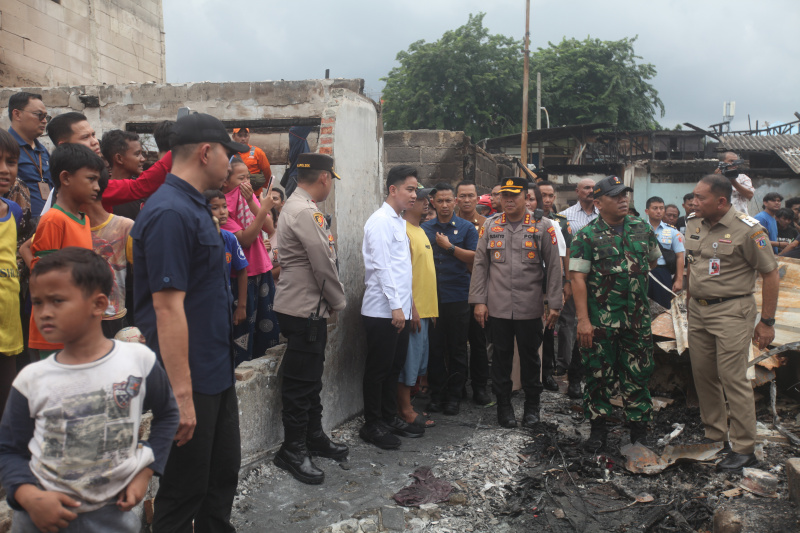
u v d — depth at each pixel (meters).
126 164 3.60
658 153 25.28
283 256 3.76
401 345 4.43
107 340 1.84
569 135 24.11
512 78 31.47
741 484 3.49
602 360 4.13
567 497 3.52
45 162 4.00
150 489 2.86
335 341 4.58
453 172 9.91
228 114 5.63
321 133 4.58
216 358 2.41
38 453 1.70
